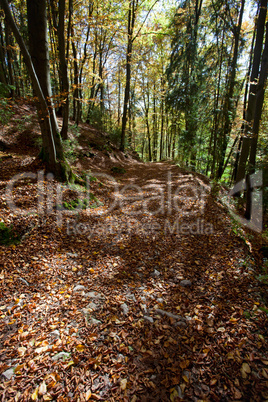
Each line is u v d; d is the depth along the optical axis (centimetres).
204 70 1134
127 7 1391
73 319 277
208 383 204
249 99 812
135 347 243
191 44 1240
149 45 1912
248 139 838
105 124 1797
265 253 441
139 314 293
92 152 1290
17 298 296
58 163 625
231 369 215
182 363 224
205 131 1202
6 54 1281
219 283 350
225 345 240
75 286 340
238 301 304
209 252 447
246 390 196
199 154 1280
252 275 355
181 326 273
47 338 246
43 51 523
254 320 267
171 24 1451
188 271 392
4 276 324
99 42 1655
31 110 1198
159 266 411
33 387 196
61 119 1370
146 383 205
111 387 201
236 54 980
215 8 1029
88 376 209
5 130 915
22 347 232
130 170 1328
